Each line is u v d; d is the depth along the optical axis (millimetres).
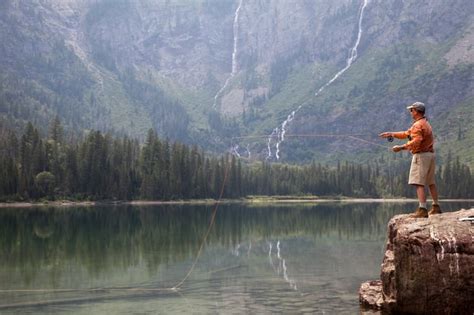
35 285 33719
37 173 171000
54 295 30328
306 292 30375
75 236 67500
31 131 181375
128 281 34969
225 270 39469
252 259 45469
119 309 26469
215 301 28188
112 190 177875
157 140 194000
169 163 193250
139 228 80625
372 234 68312
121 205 169500
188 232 73625
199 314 25141
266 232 72750
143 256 48281
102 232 73500
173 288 32250
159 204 178625
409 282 21094
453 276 20281
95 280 35438
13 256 48500
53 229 78125
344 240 60875
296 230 75562
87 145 178250
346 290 30875
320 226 83125
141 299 29016
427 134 22609
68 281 35094
